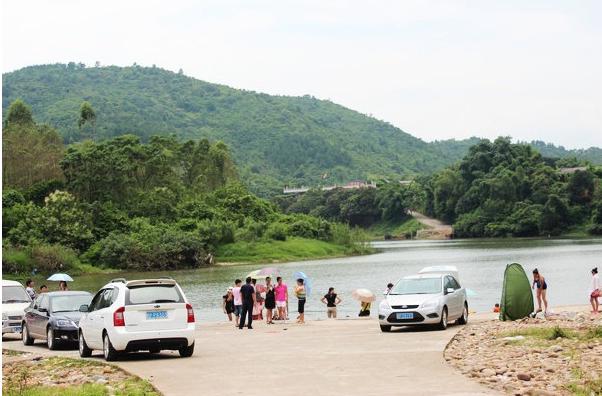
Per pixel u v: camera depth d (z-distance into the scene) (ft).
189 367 60.64
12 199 356.18
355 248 436.35
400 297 88.28
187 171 505.25
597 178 597.11
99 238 348.18
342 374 54.08
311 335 87.25
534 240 521.65
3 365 69.21
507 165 647.97
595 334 70.85
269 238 405.59
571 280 201.77
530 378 50.06
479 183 637.71
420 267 287.89
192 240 344.28
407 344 71.77
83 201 376.89
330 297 122.42
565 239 517.14
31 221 325.01
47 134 468.75
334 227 445.37
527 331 75.46
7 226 332.60
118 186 392.27
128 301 65.92
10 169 398.42
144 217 383.86
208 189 494.59
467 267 268.62
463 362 58.23
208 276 282.36
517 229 578.66
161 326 66.13
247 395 46.68
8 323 98.84
